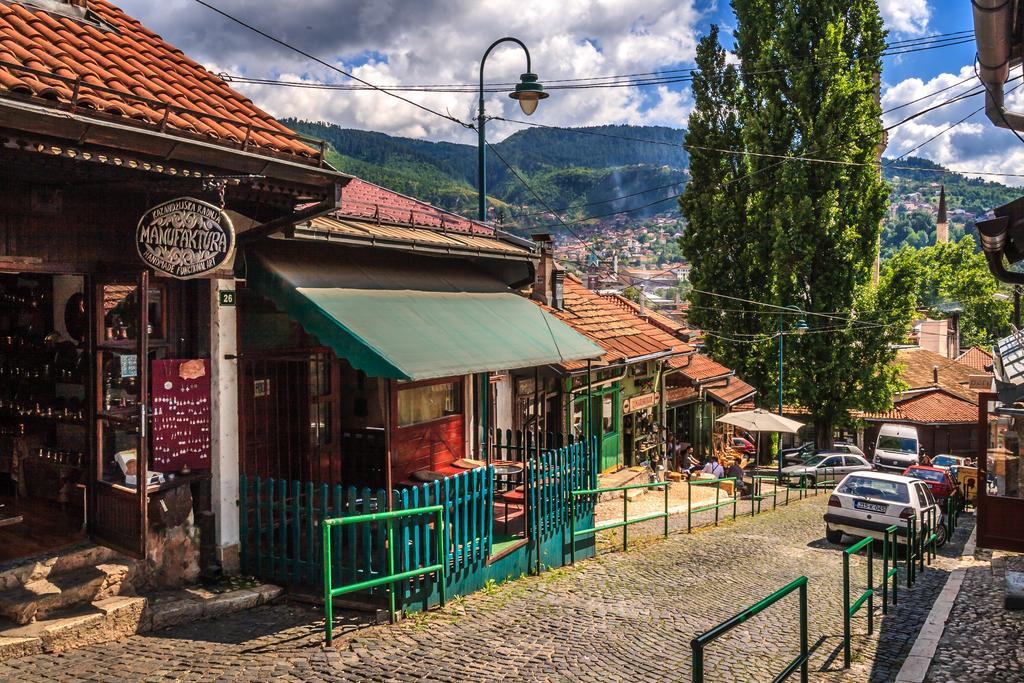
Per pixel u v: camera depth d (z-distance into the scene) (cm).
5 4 853
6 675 629
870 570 979
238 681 644
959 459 3812
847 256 3678
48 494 917
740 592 1160
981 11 838
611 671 748
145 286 751
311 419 1088
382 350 907
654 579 1196
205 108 869
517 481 1307
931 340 7494
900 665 842
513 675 711
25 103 616
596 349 1412
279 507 905
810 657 862
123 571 797
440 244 1237
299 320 949
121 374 837
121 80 809
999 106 1006
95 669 655
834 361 3791
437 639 793
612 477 2353
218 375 902
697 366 3394
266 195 905
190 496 886
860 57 3750
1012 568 1329
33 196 731
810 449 4047
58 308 891
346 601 863
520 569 1118
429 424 1302
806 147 3653
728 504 2172
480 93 1823
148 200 831
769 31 3862
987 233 930
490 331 1198
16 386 927
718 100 3972
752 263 3903
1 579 718
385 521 848
